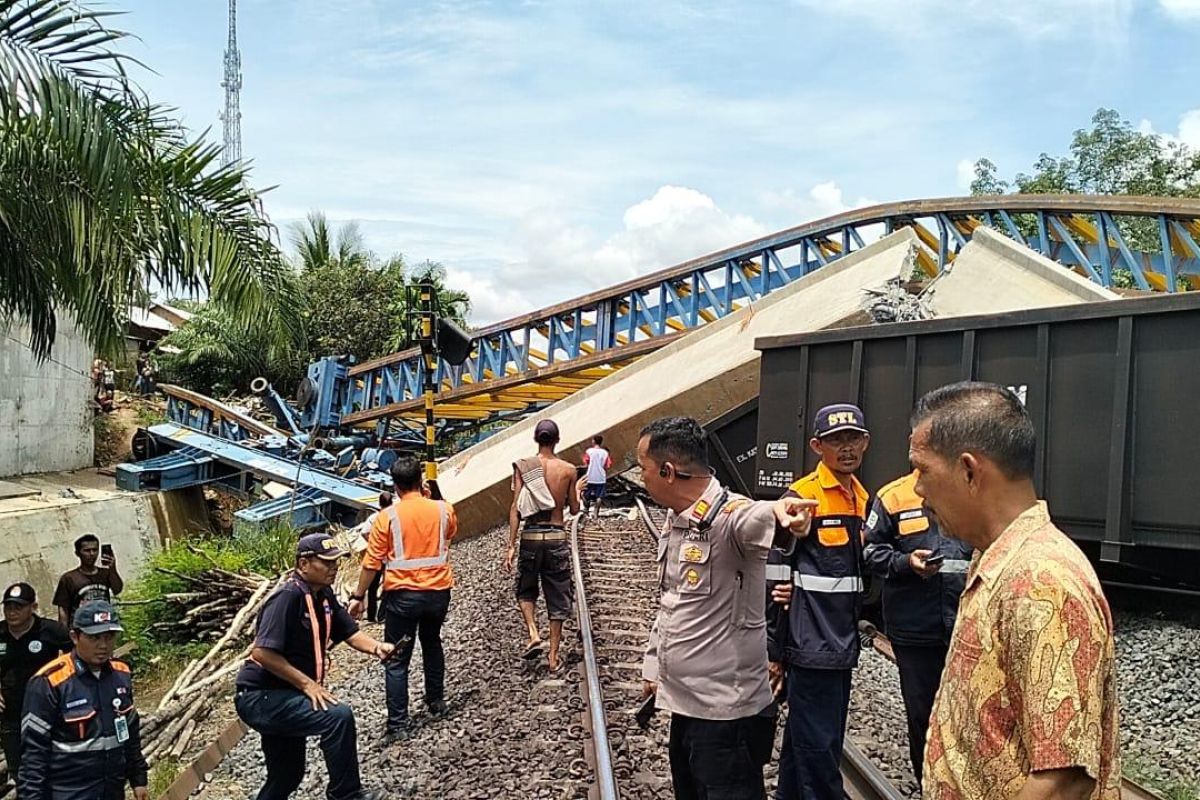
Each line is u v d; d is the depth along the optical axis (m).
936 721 2.15
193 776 6.83
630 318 22.66
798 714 4.45
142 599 14.16
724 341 17.20
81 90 7.30
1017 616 1.94
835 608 4.44
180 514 24.02
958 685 2.07
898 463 9.27
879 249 16.94
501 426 30.08
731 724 3.79
